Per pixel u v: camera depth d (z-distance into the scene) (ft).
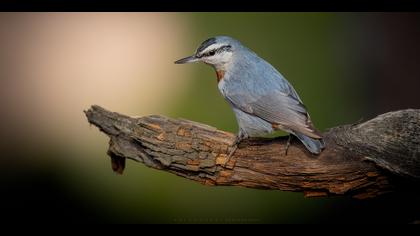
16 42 47.21
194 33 47.60
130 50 46.78
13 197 35.50
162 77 44.21
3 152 39.29
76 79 44.78
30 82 44.47
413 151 23.73
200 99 41.68
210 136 24.81
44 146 40.14
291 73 44.21
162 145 24.32
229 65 29.55
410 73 44.52
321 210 34.32
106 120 24.58
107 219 34.27
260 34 46.85
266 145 25.20
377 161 23.80
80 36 48.11
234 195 35.17
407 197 25.12
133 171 36.42
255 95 27.84
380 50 45.29
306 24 46.98
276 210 34.40
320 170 24.35
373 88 44.27
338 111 41.93
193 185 35.63
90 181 36.86
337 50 45.62
